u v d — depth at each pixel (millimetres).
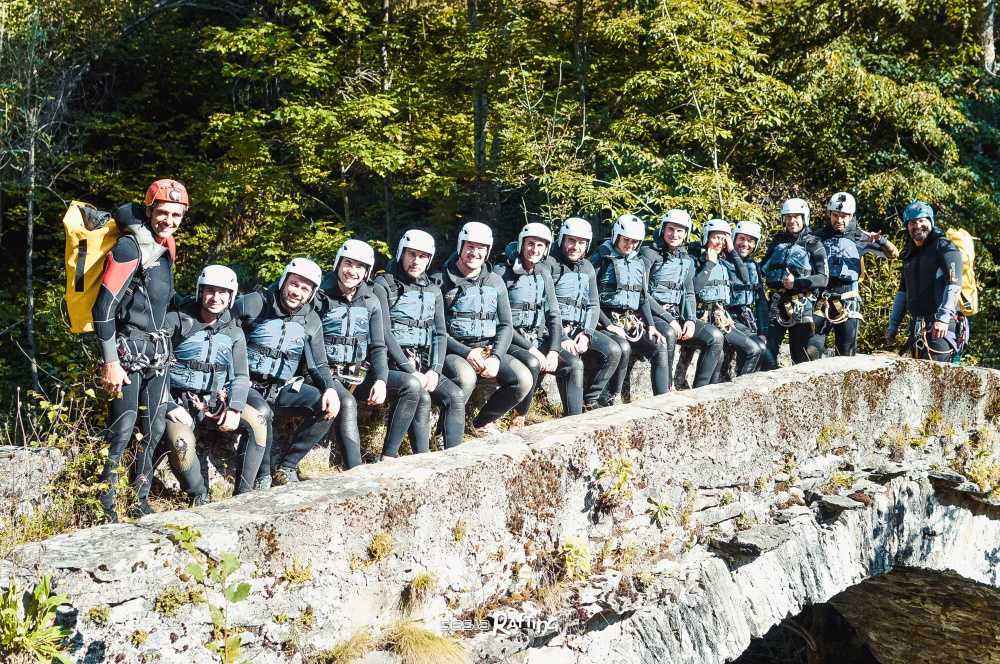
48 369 13328
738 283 8992
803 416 6562
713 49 14156
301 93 15172
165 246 5004
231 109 17656
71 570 3451
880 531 6949
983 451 7789
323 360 5758
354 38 15852
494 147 15141
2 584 3391
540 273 7168
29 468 4660
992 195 15922
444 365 6582
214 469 5812
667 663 5336
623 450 5355
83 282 4820
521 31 14609
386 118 15242
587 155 14812
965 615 9109
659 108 15367
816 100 15719
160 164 17109
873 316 14055
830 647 13344
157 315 5000
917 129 15578
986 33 17641
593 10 15648
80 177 15852
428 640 4258
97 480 4922
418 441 6262
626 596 5211
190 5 17625
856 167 16406
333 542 4113
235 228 15656
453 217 16047
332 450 6566
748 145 16188
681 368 9148
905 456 7309
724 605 5750
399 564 4344
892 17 16984
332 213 16234
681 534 5676
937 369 7547
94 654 3473
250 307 5609
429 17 17000
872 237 8961
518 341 7043
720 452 5949
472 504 4645
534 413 8055
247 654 3848
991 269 15312
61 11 16062
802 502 6500
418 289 6328
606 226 15055
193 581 3699
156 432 5016
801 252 8930
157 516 3906
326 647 4082
